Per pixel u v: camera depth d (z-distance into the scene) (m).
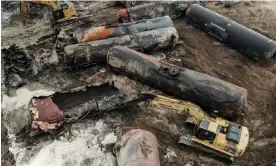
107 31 18.83
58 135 14.05
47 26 21.83
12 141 13.94
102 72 17.80
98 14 23.52
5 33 21.17
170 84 15.19
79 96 15.08
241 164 13.32
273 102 16.33
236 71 18.34
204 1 25.38
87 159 13.15
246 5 24.88
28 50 19.02
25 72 17.23
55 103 14.62
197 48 20.14
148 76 15.76
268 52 18.25
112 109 14.98
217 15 20.69
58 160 13.09
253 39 18.67
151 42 18.42
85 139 13.97
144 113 15.41
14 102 15.77
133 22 19.66
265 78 17.88
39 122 13.48
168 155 13.47
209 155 13.47
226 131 13.02
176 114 15.40
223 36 20.03
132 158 11.30
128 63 16.30
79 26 21.67
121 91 15.39
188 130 14.62
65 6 21.25
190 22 22.31
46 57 17.84
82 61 17.38
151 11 21.66
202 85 14.68
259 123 15.17
